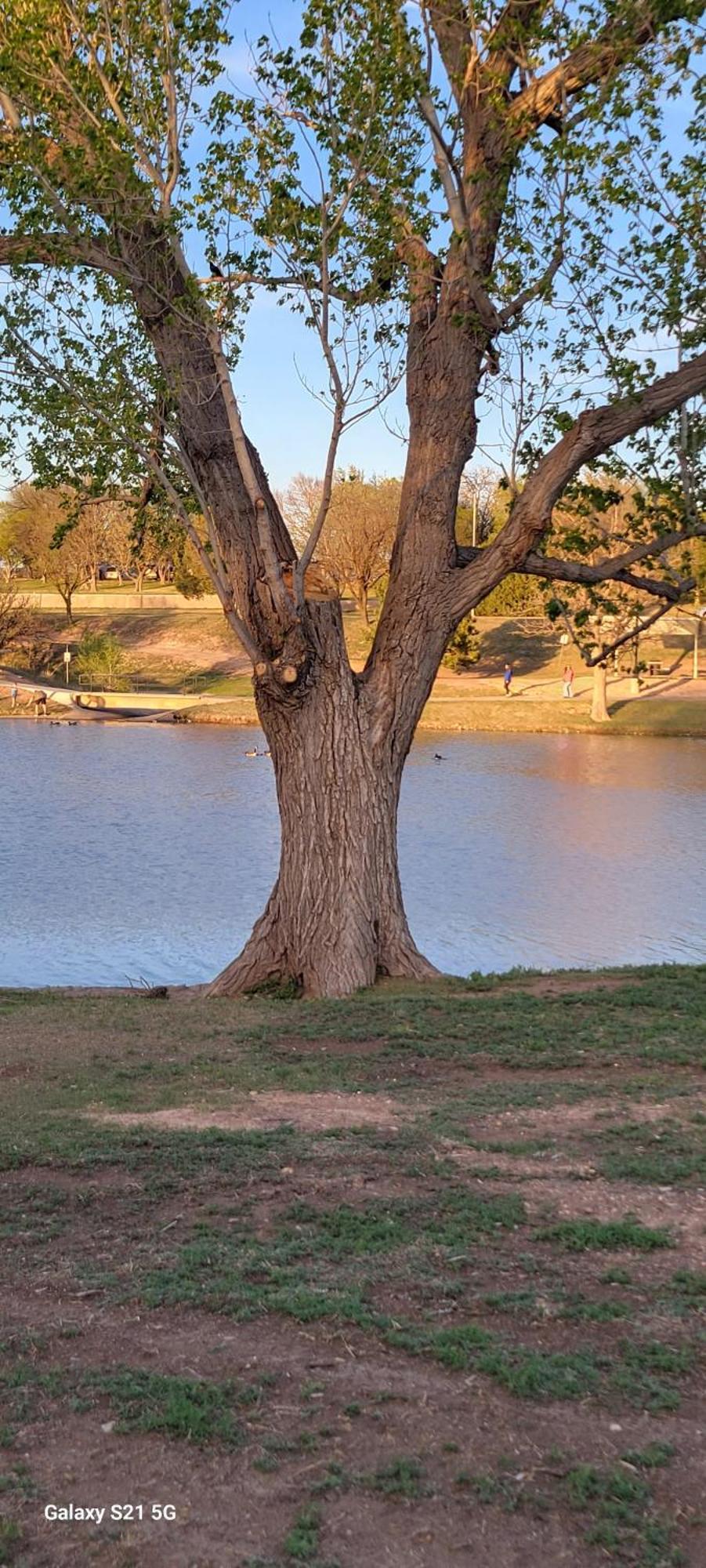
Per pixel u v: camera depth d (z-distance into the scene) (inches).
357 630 3193.9
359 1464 159.9
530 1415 171.0
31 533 3698.3
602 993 503.5
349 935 560.1
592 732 2353.6
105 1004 532.7
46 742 2314.2
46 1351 190.5
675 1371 182.7
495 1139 300.4
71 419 541.0
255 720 2625.5
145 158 478.9
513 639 3309.5
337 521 3041.3
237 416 504.7
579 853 1202.0
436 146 482.0
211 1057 407.8
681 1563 141.9
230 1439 165.2
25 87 456.8
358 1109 334.3
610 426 514.0
